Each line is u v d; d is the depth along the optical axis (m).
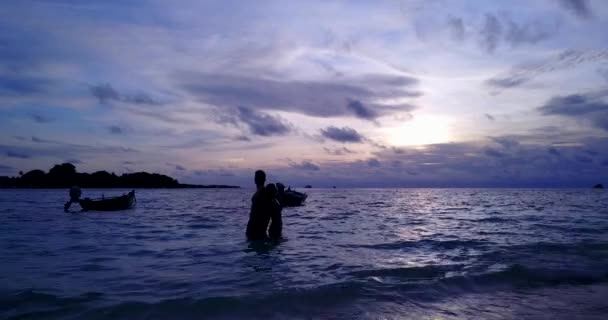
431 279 6.64
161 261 8.17
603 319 5.09
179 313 4.96
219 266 7.64
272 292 5.75
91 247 10.18
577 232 13.32
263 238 10.36
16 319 4.70
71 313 4.91
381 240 11.22
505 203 37.69
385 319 4.90
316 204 35.72
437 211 25.14
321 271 7.22
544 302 5.71
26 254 9.17
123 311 4.98
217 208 28.88
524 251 9.35
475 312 5.24
